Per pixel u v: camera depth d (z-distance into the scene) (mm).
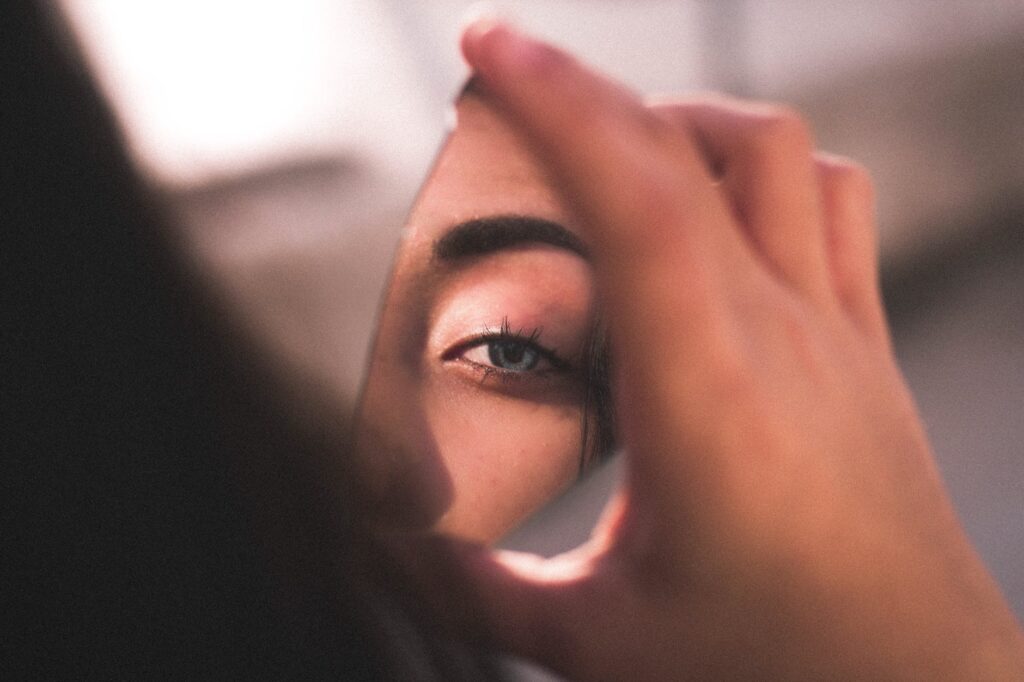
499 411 415
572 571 387
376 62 355
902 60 944
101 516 313
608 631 384
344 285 339
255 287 328
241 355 320
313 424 338
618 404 373
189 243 312
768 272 378
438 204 398
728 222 369
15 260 291
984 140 1059
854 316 392
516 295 412
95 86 295
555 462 426
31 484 311
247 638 335
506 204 395
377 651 351
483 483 413
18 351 299
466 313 410
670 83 538
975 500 850
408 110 355
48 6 286
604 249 362
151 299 298
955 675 375
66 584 318
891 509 376
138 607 320
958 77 1011
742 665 380
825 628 376
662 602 381
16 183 284
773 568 374
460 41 358
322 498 340
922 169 1014
